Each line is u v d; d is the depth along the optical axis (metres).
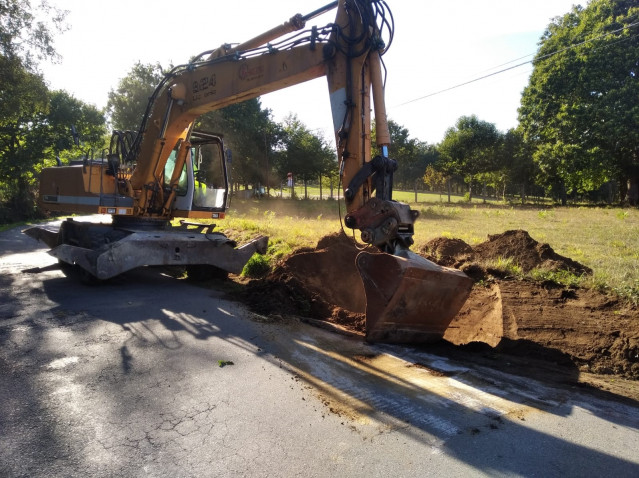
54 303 7.11
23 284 8.56
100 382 4.34
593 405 4.14
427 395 4.27
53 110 36.09
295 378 4.58
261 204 36.53
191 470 3.04
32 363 4.74
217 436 3.46
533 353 5.49
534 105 39.00
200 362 4.91
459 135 52.62
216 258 9.21
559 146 36.72
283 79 6.69
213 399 4.07
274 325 6.38
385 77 5.97
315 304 7.67
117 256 8.00
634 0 35.88
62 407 3.84
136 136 9.34
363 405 4.03
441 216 26.62
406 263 5.25
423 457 3.24
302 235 13.48
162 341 5.52
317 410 3.92
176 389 4.25
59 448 3.25
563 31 37.16
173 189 9.42
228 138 40.03
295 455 3.24
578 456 3.28
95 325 6.03
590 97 35.16
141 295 7.80
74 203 9.49
